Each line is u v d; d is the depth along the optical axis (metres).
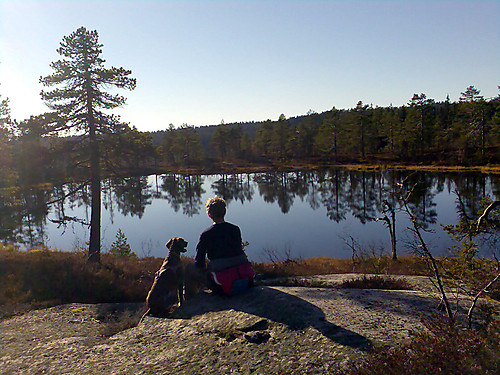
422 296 4.62
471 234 4.74
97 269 10.42
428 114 89.88
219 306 4.28
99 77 17.20
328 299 4.41
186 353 3.26
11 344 4.20
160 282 4.97
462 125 82.50
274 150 123.62
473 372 2.25
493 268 4.38
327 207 52.22
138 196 74.50
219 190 78.50
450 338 2.61
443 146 91.25
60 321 5.55
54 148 17.02
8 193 16.92
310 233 35.66
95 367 3.20
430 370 2.29
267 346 3.12
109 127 17.62
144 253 29.19
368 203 51.06
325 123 104.75
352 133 100.44
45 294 7.78
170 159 119.62
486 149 78.44
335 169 92.06
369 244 26.70
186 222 46.94
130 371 3.04
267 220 44.84
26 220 16.97
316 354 2.87
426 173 67.50
